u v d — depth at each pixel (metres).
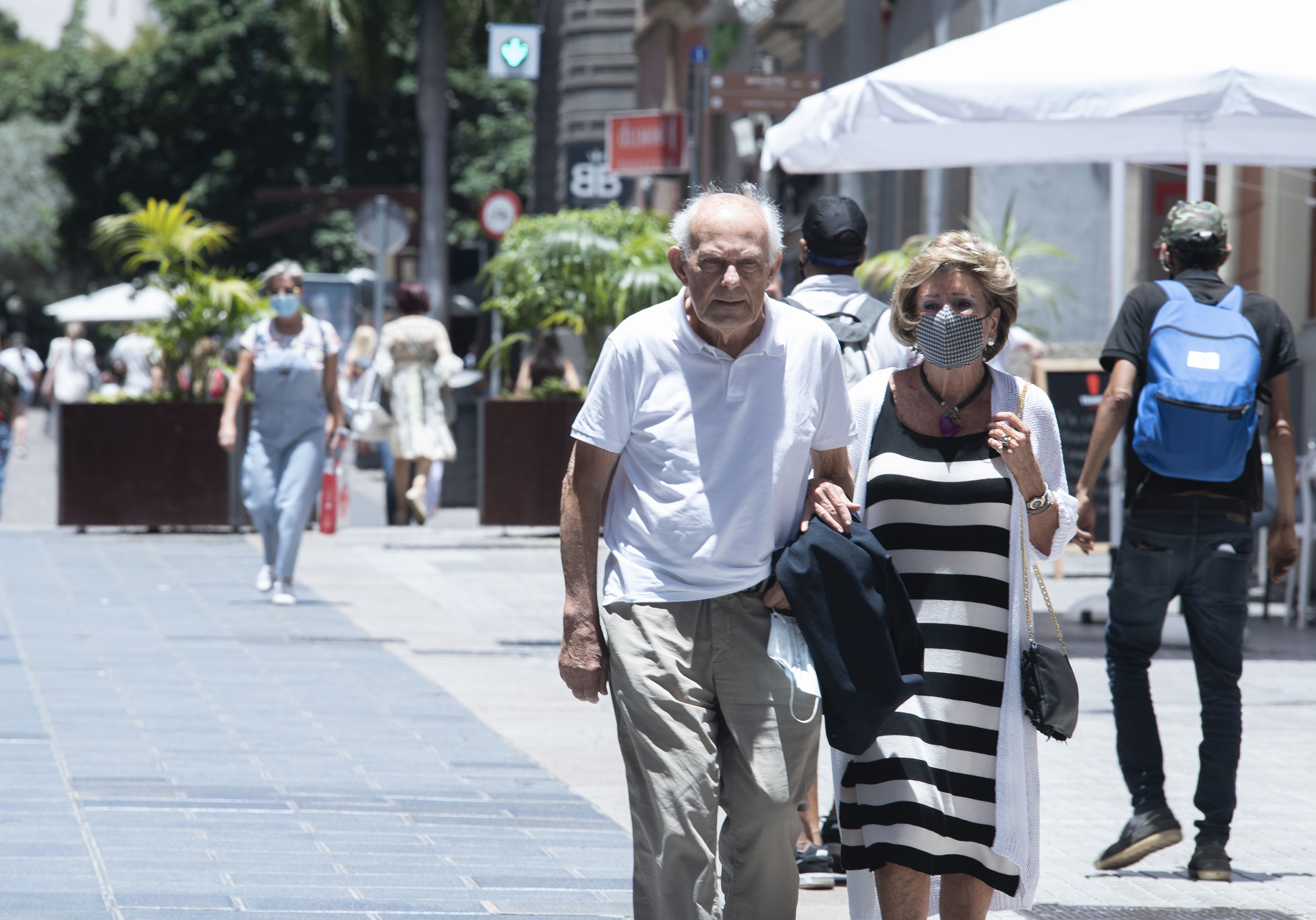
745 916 13.55
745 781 13.35
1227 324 19.38
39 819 19.34
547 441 49.44
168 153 169.50
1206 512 19.02
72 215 173.12
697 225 13.09
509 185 171.88
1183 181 54.31
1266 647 35.06
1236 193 49.38
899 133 35.94
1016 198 56.56
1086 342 56.47
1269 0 30.06
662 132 52.28
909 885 13.88
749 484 13.34
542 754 24.17
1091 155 36.09
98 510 53.41
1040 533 13.92
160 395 54.44
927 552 13.91
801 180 77.88
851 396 14.46
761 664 13.38
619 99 121.62
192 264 57.41
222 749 23.59
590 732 25.73
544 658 32.41
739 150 80.06
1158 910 17.38
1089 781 23.41
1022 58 29.98
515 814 20.69
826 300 18.31
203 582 41.72
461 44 126.81
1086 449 48.41
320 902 16.56
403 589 41.62
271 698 27.41
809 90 41.31
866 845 13.93
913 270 14.15
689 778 13.02
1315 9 29.78
